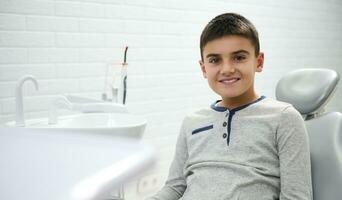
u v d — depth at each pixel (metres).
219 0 2.50
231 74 1.14
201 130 1.20
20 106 1.33
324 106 1.29
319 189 1.13
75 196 0.30
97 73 1.99
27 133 0.47
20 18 1.72
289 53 3.05
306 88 1.31
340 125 1.20
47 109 1.83
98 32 1.97
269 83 2.92
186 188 1.22
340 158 1.13
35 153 0.40
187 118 1.27
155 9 2.19
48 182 0.33
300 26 3.11
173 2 2.26
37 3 1.76
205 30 1.20
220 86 1.17
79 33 1.91
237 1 2.61
